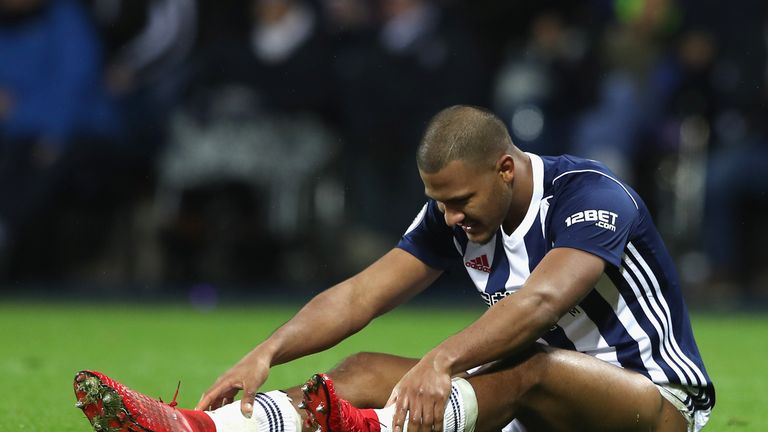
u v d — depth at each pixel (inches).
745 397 876.6
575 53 1806.1
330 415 487.2
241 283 1825.8
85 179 1695.4
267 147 1710.1
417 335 1353.3
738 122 1708.9
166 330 1386.6
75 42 1633.9
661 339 559.8
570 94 1796.3
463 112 531.8
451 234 581.6
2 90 1635.1
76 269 1851.6
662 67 1738.4
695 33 1721.2
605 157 1729.8
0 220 1663.4
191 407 800.9
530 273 551.5
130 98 1676.9
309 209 1763.0
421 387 503.2
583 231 530.9
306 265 1804.9
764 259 1859.0
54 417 721.6
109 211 1812.3
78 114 1644.9
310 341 565.0
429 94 1708.9
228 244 1811.0
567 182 550.6
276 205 1745.8
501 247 558.3
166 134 1702.8
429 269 590.6
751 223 1851.6
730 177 1690.5
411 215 1758.1
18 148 1646.2
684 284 1748.3
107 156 1685.5
